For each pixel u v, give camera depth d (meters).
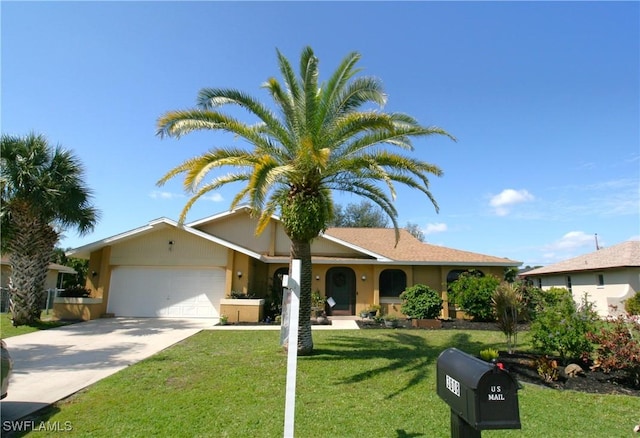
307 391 6.65
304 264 9.62
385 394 6.51
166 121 8.56
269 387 6.86
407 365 8.41
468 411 2.63
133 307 17.86
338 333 13.11
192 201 10.93
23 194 13.45
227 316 16.44
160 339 11.88
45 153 13.97
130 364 8.61
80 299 16.45
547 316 8.58
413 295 15.59
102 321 16.14
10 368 5.36
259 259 18.14
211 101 8.80
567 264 26.52
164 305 17.86
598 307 22.27
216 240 17.44
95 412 5.69
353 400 6.21
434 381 7.25
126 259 18.03
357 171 9.70
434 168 9.97
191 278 18.08
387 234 23.69
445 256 19.62
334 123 9.34
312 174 9.33
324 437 4.82
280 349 10.10
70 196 14.37
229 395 6.42
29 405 5.97
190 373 7.78
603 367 7.51
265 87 9.10
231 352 9.81
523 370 8.04
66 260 32.59
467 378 2.68
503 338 11.96
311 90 8.83
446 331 13.61
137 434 4.92
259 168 8.06
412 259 19.03
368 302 19.11
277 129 9.48
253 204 7.99
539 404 6.11
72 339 11.86
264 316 17.56
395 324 14.97
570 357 8.49
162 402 6.09
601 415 5.67
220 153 9.23
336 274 19.62
